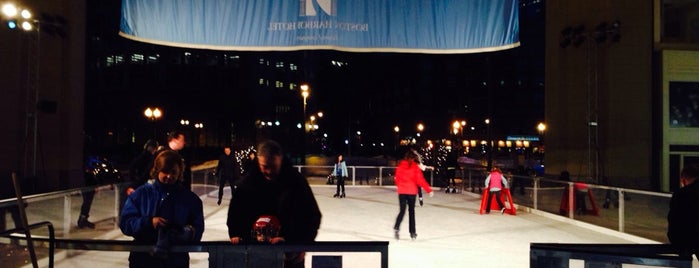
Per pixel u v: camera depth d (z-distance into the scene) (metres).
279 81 115.81
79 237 8.75
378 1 11.85
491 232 11.37
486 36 11.77
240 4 11.81
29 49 18.80
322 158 76.12
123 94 94.19
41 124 19.20
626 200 11.23
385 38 11.83
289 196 4.08
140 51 94.88
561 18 22.61
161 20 11.66
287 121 116.06
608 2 21.41
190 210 4.12
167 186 4.09
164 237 3.77
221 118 99.62
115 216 10.26
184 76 97.38
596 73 20.89
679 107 21.42
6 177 18.34
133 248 3.86
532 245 3.88
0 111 18.53
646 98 21.44
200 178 18.28
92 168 27.78
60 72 19.84
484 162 51.88
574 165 21.98
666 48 21.36
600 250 3.94
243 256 3.71
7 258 6.51
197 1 11.77
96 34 96.25
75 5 20.38
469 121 98.56
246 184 4.10
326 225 12.20
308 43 11.76
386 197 19.38
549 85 23.23
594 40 21.36
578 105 22.02
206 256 7.79
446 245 9.70
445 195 20.53
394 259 8.37
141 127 93.00
